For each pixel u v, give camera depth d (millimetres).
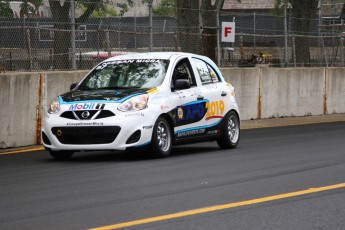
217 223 9719
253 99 29391
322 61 36438
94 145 15906
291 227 9531
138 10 49656
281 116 30672
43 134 16531
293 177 13750
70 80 21656
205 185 12820
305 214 10336
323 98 32688
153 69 17516
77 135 15992
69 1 24438
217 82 19078
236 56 33719
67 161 16641
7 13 28781
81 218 10078
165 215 10219
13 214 10445
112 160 16594
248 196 11719
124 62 17969
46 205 11109
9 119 19828
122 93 16453
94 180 13547
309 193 12008
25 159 17281
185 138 17516
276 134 23531
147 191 12242
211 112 18359
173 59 17844
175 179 13523
